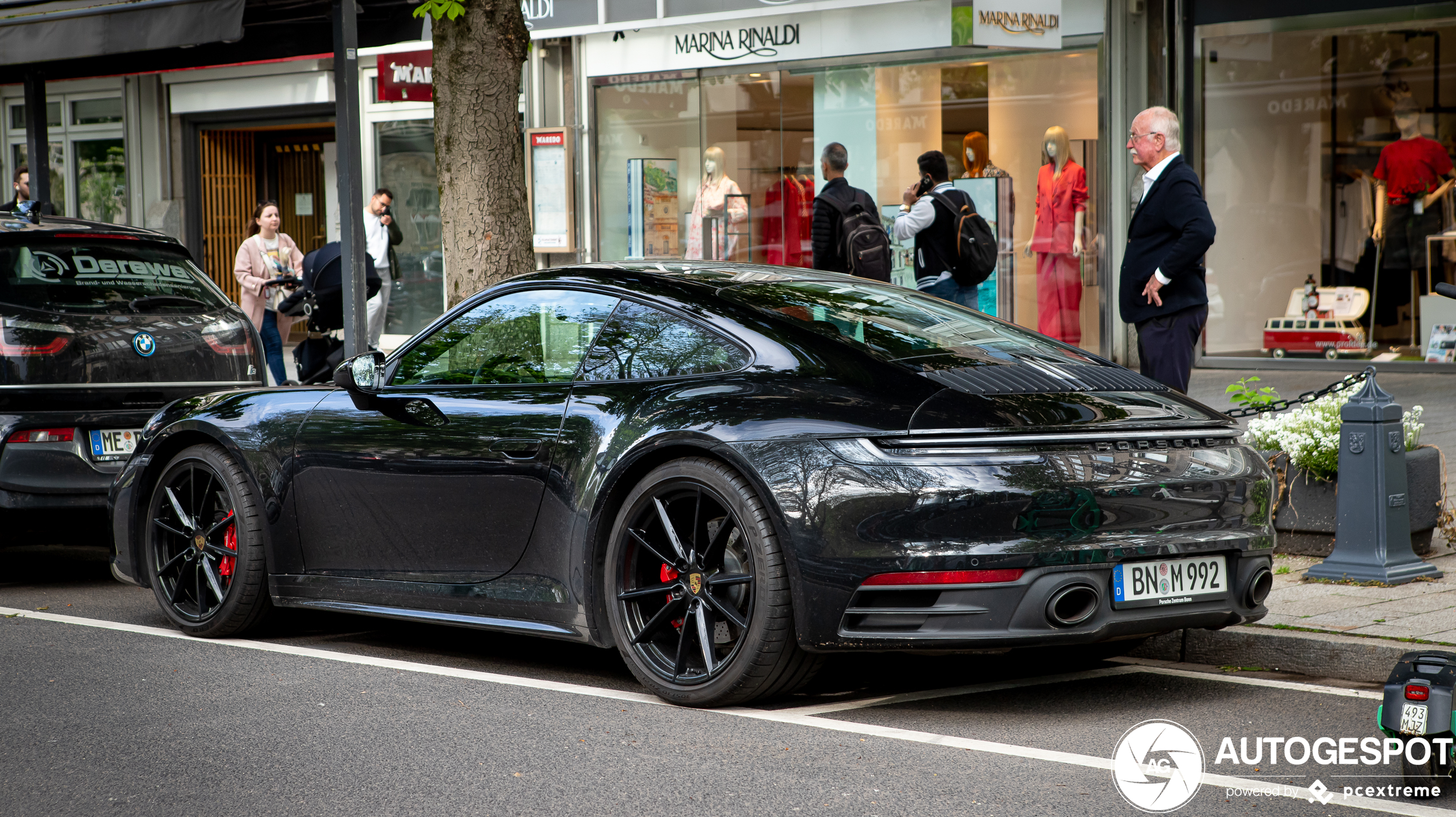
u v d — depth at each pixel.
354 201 9.56
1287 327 14.49
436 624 6.02
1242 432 5.07
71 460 7.26
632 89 16.69
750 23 15.66
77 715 4.85
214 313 7.99
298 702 5.01
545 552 5.18
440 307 18.44
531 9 16.86
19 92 22.06
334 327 11.79
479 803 3.90
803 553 4.50
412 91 16.91
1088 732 4.59
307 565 5.96
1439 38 13.52
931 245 10.70
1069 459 4.50
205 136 20.50
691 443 4.74
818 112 15.36
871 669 5.49
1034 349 5.19
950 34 14.34
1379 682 5.20
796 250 15.59
